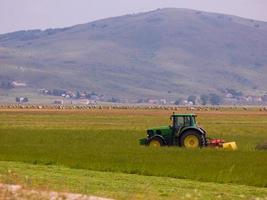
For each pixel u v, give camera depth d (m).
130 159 97.44
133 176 79.81
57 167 88.62
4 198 53.88
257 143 142.62
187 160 96.38
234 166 88.88
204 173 82.56
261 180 77.81
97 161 94.94
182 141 125.19
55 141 139.38
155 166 89.12
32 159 98.12
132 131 183.38
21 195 55.28
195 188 70.31
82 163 92.56
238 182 77.06
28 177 72.44
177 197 62.06
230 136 173.00
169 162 93.75
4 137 150.12
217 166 89.50
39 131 177.50
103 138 151.50
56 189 62.84
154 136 127.06
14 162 94.50
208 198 62.72
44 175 77.38
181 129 125.94
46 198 54.91
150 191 65.44
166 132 127.12
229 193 67.06
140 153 106.94
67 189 63.56
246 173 82.94
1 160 97.88
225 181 77.69
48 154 105.44
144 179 76.69
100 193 62.28
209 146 124.56
